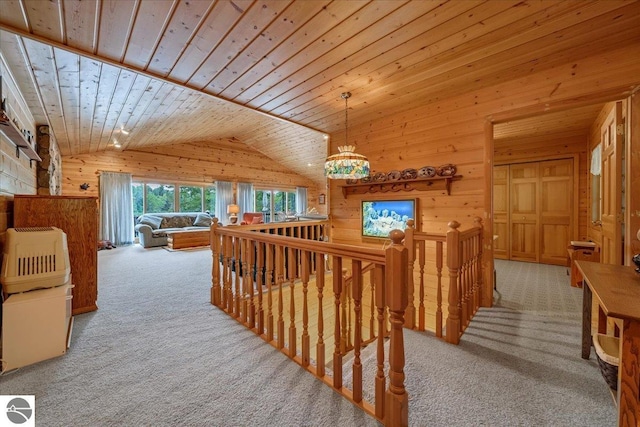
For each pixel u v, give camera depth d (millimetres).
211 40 1924
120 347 1859
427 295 3330
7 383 1467
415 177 3371
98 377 1535
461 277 2104
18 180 2725
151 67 2277
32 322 1648
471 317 2387
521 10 1672
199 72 2383
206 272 4027
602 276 1344
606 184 2834
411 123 3447
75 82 2621
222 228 2557
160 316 2396
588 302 1718
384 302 1242
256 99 3039
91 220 2467
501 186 5348
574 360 1721
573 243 3527
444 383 1503
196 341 1955
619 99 2150
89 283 2473
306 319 1647
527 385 1483
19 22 1656
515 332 2127
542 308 2666
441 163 3186
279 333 1859
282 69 2355
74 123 3969
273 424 1219
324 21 1755
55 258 1860
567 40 1992
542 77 2451
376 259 1239
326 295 3588
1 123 1882
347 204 4297
